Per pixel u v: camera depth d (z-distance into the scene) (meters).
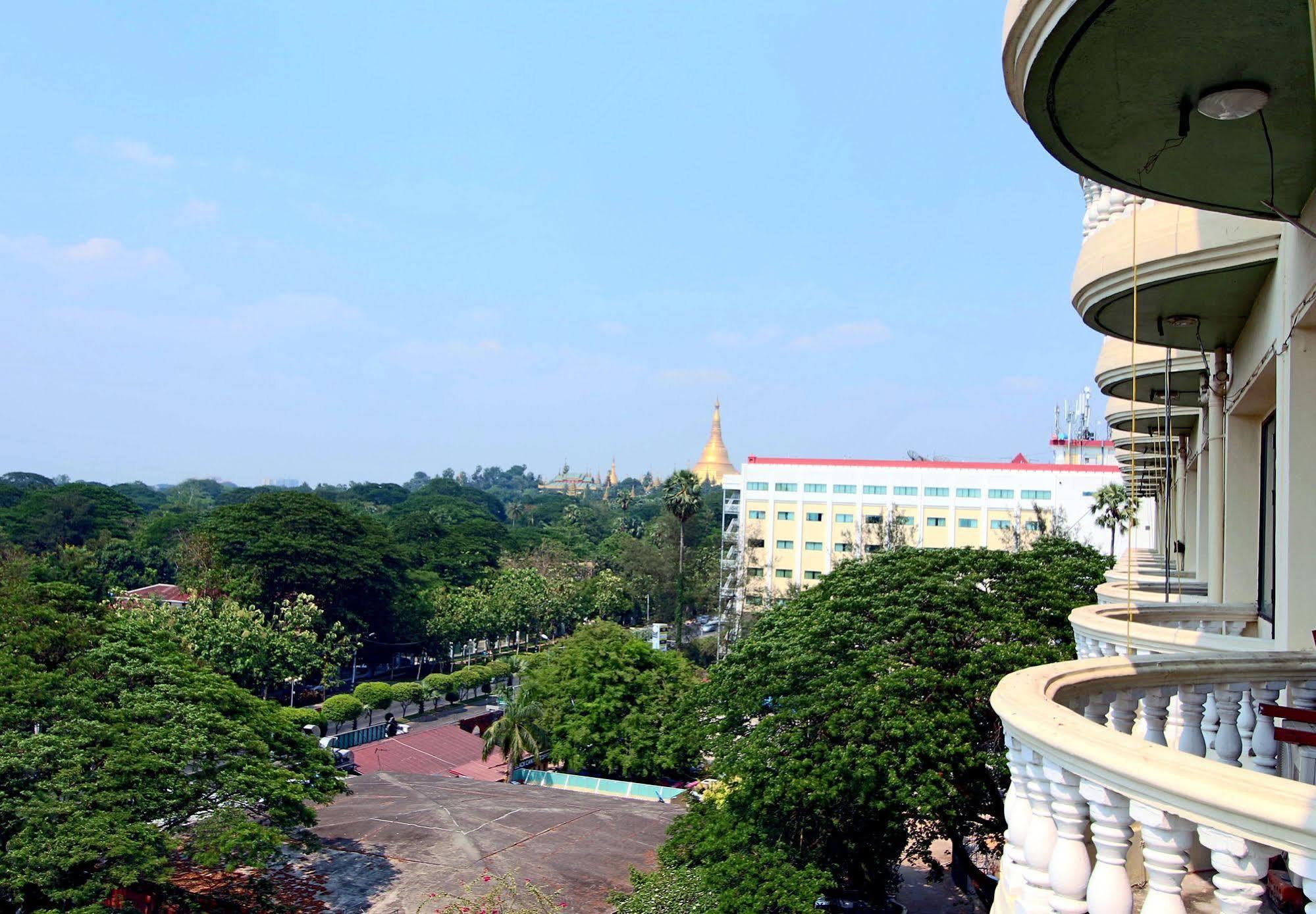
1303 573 8.53
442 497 131.50
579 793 31.56
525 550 87.88
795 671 19.06
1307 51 5.31
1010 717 4.43
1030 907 4.25
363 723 49.16
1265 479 12.43
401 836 24.66
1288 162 6.83
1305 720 5.08
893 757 16.75
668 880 17.78
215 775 18.95
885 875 20.33
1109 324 11.49
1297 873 3.01
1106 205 10.11
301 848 20.67
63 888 15.92
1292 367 8.50
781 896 15.91
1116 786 3.66
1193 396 16.58
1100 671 5.51
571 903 21.06
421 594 62.25
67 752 17.42
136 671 20.17
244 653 43.56
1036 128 6.45
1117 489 55.72
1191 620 10.59
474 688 57.16
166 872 17.06
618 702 37.72
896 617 19.86
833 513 68.44
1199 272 9.41
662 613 75.31
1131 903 3.77
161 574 74.69
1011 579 22.00
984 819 18.59
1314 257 7.58
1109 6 4.99
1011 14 5.45
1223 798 3.18
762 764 17.70
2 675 18.28
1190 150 6.71
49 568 54.59
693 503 72.19
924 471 66.44
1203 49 5.36
